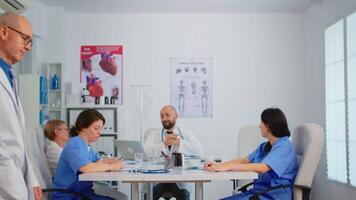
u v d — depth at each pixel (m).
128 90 5.39
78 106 4.97
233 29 5.41
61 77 5.02
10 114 1.87
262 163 2.59
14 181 1.82
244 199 2.64
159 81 5.39
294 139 2.94
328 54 4.50
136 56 5.39
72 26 5.40
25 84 4.40
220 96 5.38
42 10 5.10
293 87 5.38
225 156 5.33
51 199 2.72
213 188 5.25
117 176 2.31
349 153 3.86
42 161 2.93
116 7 5.16
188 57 5.40
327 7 4.53
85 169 2.48
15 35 1.99
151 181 2.30
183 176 2.30
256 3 4.98
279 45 5.41
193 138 4.39
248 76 5.39
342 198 4.02
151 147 4.23
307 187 2.56
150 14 5.40
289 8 5.21
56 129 3.34
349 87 3.90
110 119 4.96
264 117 2.79
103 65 5.39
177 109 5.37
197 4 5.03
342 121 4.08
